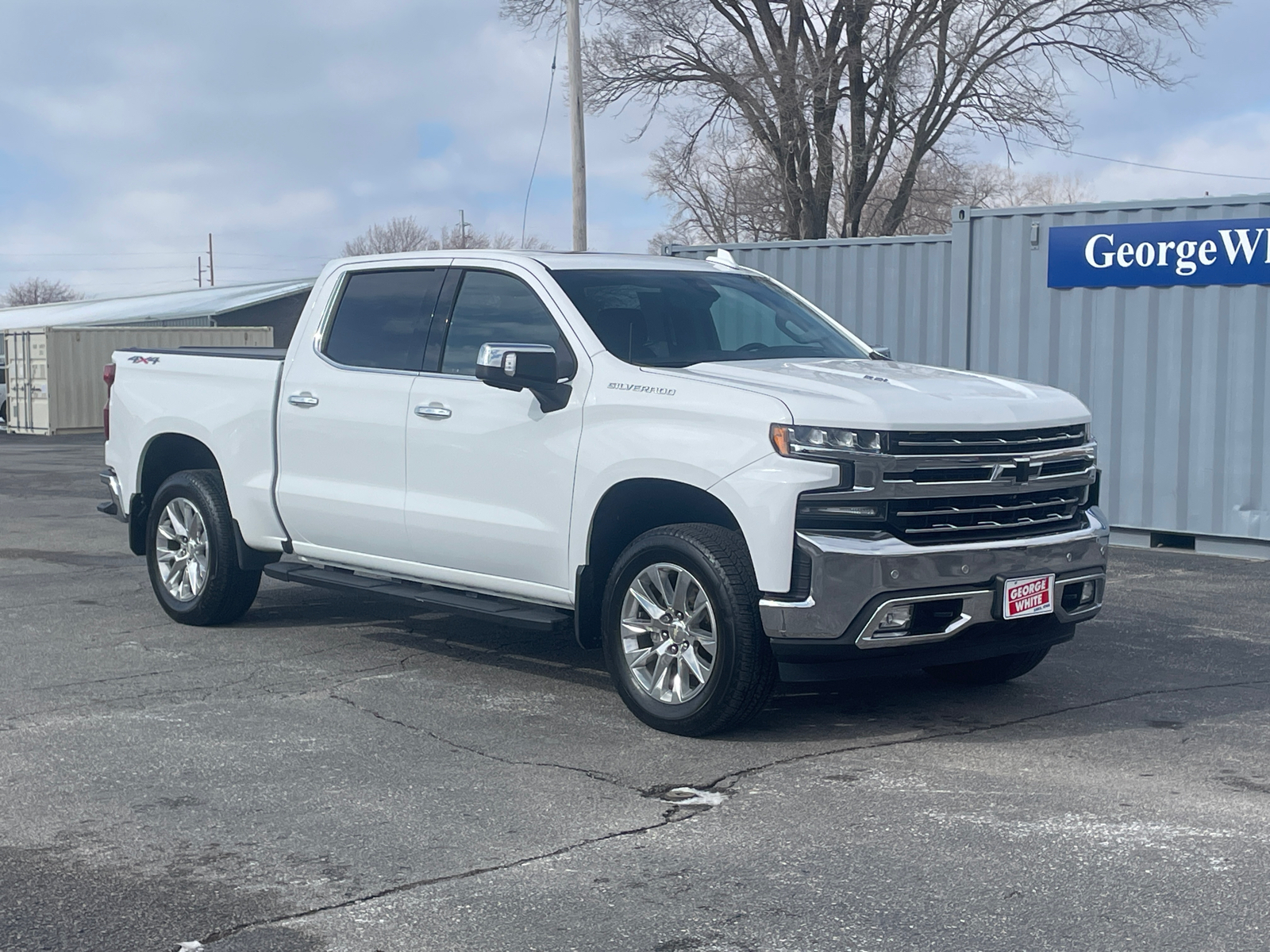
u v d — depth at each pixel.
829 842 4.39
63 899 3.95
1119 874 4.08
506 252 6.65
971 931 3.68
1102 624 8.30
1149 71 32.78
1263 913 3.77
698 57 33.84
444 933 3.69
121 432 8.43
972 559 5.39
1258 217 11.16
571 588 6.04
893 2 33.00
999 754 5.44
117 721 5.92
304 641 7.66
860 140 34.47
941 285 13.51
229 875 4.12
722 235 43.75
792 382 5.58
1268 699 6.38
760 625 5.38
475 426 6.33
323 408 7.07
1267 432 11.23
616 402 5.79
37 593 9.27
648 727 5.83
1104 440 12.21
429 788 4.98
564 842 4.41
